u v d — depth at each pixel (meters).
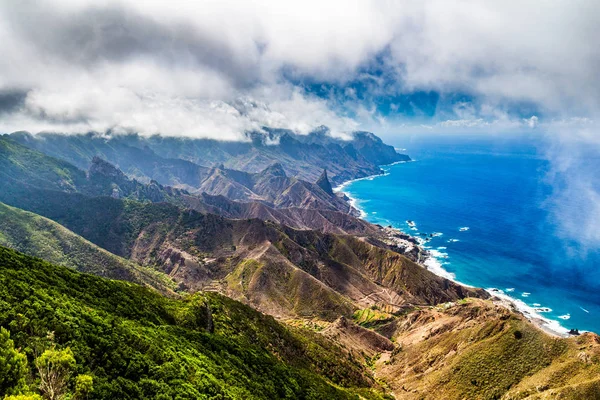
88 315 84.50
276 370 122.19
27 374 58.44
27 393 53.69
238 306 172.88
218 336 123.81
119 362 73.12
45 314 75.56
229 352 116.44
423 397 161.62
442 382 163.88
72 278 114.25
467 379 158.25
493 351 164.75
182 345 100.12
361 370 192.25
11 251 112.31
